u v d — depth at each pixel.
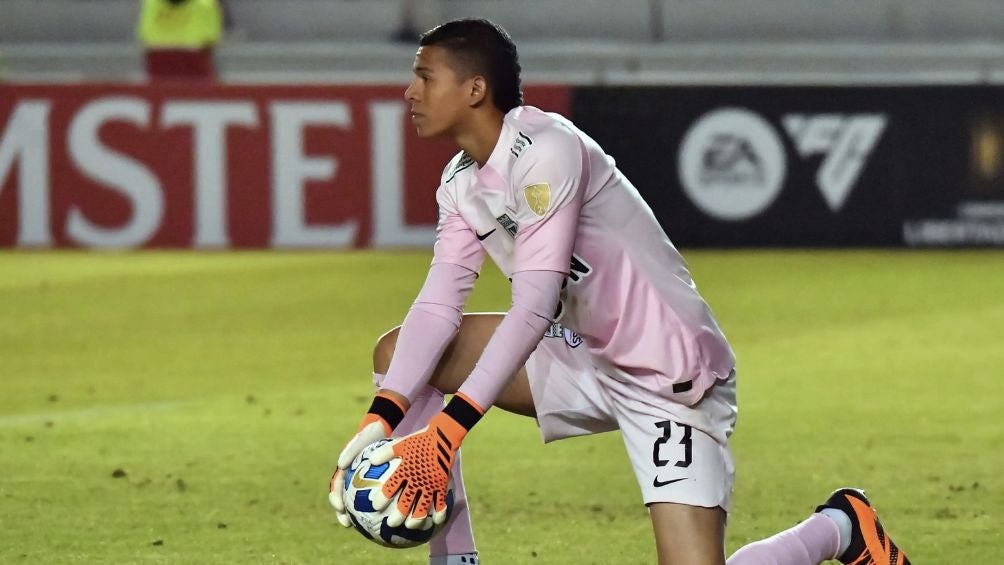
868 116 52.47
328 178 52.56
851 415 24.78
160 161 52.75
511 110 11.50
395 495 10.54
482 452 21.62
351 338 33.94
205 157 52.72
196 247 52.94
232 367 30.12
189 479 19.75
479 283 43.72
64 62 75.31
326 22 77.62
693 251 52.44
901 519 17.42
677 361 11.47
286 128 52.50
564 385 12.39
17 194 53.03
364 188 52.50
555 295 11.16
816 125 52.41
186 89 52.66
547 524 17.20
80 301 40.28
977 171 52.47
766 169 52.47
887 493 18.89
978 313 37.59
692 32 77.94
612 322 11.59
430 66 11.34
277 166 52.62
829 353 31.69
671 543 11.37
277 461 21.00
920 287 42.59
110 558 15.56
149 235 52.88
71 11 78.19
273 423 24.08
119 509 17.92
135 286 43.16
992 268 47.16
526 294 11.07
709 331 11.66
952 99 52.28
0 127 52.84
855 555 12.62
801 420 24.33
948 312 37.78
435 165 52.31
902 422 24.16
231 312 38.22
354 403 26.00
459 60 11.28
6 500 18.41
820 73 75.25
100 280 44.59
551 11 78.06
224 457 21.28
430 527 10.72
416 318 12.18
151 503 18.27
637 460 11.70
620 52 75.38
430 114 11.40
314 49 74.69
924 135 52.47
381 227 52.56
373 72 74.56
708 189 52.50
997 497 18.62
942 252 52.19
